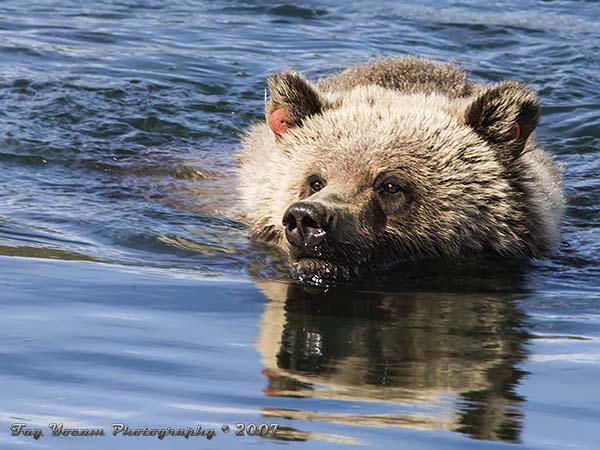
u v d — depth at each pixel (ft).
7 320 60.03
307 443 45.83
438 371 54.54
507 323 62.95
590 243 82.17
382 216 72.54
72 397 50.31
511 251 76.02
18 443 45.52
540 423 48.44
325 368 54.65
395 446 45.70
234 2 162.91
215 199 89.10
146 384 51.98
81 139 106.01
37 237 76.59
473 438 46.70
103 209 85.05
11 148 101.09
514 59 138.21
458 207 74.08
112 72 126.52
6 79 120.67
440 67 94.12
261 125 93.40
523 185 76.95
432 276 72.28
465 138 75.92
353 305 65.67
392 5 164.76
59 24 147.13
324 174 73.20
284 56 136.77
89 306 63.16
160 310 63.10
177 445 45.55
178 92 121.29
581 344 59.21
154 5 160.86
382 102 78.54
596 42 145.79
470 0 169.48
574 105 121.90
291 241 67.92
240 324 61.21
